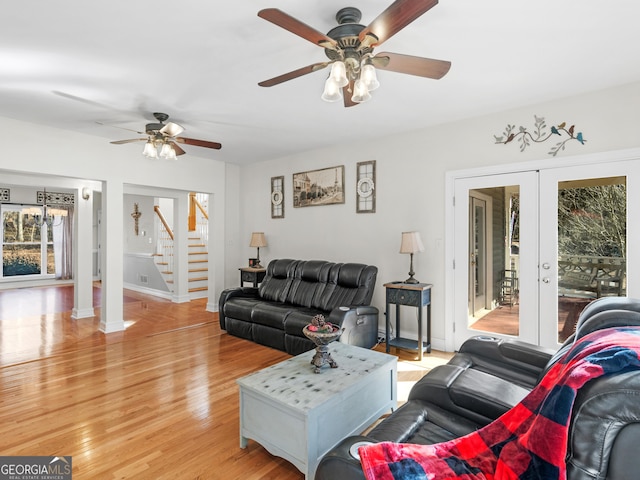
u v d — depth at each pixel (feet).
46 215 29.32
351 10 6.22
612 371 2.85
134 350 12.64
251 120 12.32
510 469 3.11
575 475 2.74
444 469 3.36
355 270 12.98
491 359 7.32
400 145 13.78
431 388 5.80
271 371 7.34
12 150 12.14
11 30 6.86
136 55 7.88
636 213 9.36
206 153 17.29
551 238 10.66
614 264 9.71
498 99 10.49
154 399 8.84
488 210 11.76
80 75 8.80
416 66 6.58
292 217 17.63
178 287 21.71
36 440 7.05
